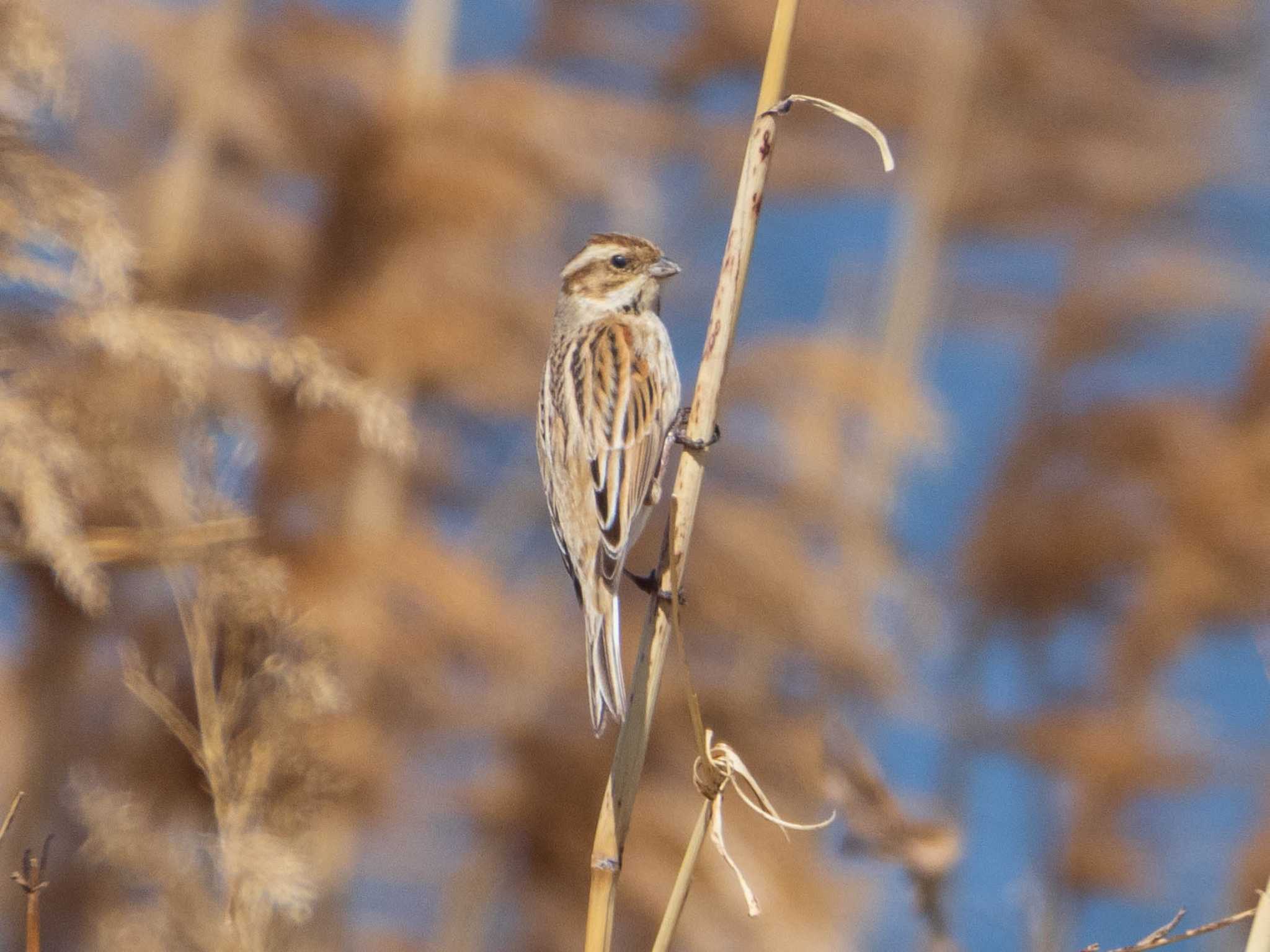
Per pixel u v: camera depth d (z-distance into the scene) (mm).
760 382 15391
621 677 6000
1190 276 17438
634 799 4742
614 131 14969
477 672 13852
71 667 10961
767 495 15227
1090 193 18234
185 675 10641
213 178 13414
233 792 6633
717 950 13617
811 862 13930
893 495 15805
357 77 13984
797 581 14469
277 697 6867
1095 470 16812
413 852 13602
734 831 13859
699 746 4668
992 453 17359
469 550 14195
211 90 12812
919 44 18438
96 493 8352
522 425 15570
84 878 10117
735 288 4887
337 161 13523
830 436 15156
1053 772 15336
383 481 13281
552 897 13953
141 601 11117
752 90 18750
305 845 6719
